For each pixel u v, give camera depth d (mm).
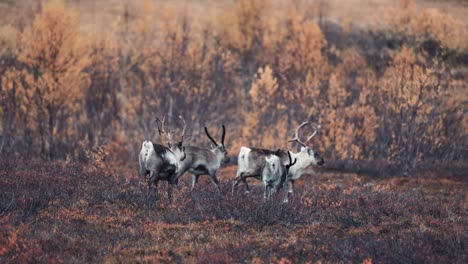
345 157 101188
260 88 112000
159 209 45344
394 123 105750
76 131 107750
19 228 37594
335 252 35625
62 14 106500
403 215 49094
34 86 101875
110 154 99062
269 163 51531
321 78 122875
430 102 104500
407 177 93250
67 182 52469
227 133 114562
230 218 43688
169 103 113062
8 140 101750
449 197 69625
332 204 50969
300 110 109875
